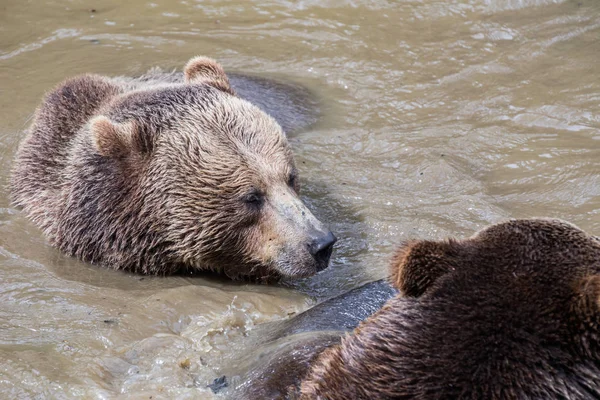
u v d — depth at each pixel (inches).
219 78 411.2
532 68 548.1
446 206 416.2
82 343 298.2
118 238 372.8
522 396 182.2
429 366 191.0
